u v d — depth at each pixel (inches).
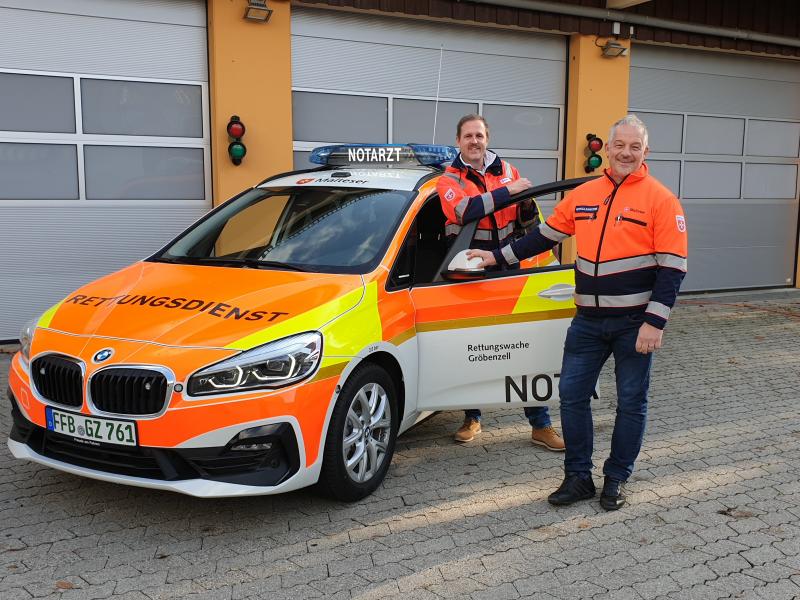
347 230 163.6
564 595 113.1
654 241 134.1
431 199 174.9
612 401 223.0
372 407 144.6
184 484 120.8
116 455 125.6
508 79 357.1
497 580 117.2
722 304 401.4
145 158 285.9
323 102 314.7
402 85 331.0
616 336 140.9
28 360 135.7
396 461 169.8
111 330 131.4
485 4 331.6
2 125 263.1
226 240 171.3
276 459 126.3
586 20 358.3
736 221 441.4
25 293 274.4
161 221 292.0
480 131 164.9
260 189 189.8
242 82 288.4
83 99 273.4
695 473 164.2
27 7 261.0
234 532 131.9
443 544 129.0
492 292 161.0
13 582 113.9
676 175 418.9
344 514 140.0
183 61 286.0
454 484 156.3
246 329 128.2
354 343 136.6
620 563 123.2
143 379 121.3
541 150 371.9
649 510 144.6
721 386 239.5
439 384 159.6
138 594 111.4
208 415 120.4
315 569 119.7
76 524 133.6
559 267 166.1
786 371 260.5
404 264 158.7
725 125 428.5
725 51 414.0
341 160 198.2
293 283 145.0
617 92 375.2
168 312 135.3
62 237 277.1
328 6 300.5
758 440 187.0
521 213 175.5
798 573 120.9
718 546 129.7
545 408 178.5
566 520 139.6
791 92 446.6
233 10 282.8
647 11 375.6
